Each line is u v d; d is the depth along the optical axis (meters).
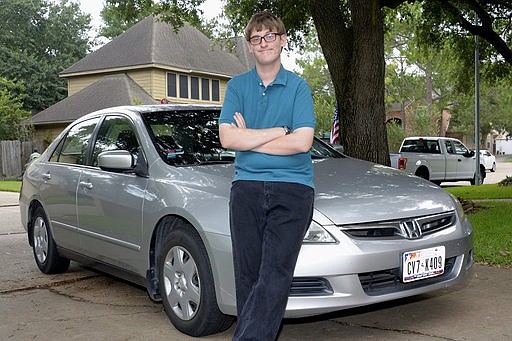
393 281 4.07
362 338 4.25
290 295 3.83
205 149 5.04
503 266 6.27
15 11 49.03
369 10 9.29
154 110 5.45
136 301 5.37
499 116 52.59
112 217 5.09
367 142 9.45
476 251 6.70
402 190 4.41
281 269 3.24
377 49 9.42
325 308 3.80
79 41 51.28
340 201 4.08
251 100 3.44
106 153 4.84
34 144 28.36
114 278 6.26
